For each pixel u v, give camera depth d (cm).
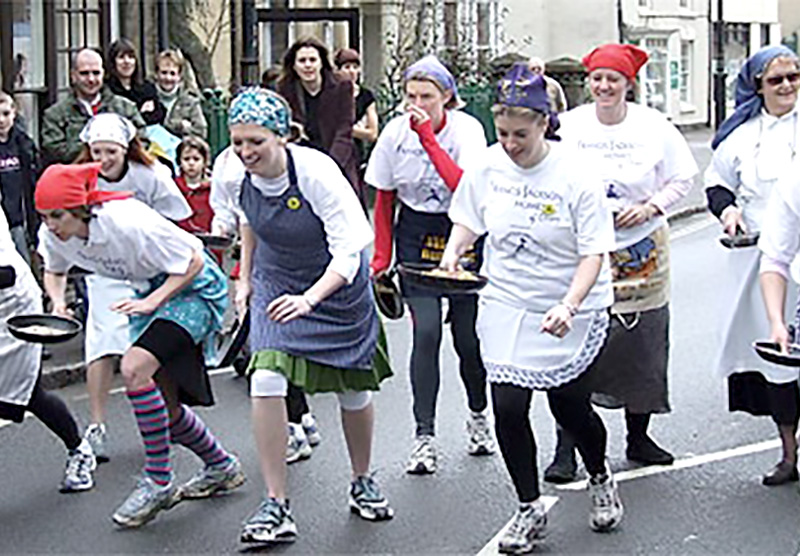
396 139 835
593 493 737
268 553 710
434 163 811
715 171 836
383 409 1004
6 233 775
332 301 711
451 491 808
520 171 683
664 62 4691
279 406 709
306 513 770
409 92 836
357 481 764
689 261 1761
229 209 879
